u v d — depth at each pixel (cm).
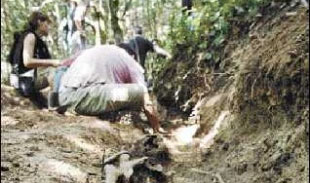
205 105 652
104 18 931
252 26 668
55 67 660
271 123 533
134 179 491
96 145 554
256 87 555
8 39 1102
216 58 692
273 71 535
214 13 737
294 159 484
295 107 509
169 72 762
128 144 582
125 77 608
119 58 612
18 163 469
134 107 613
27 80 700
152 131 641
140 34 796
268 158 503
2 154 483
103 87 599
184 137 623
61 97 626
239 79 584
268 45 580
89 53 615
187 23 770
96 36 912
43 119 615
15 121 597
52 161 486
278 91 527
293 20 587
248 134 550
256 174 500
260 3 679
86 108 608
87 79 605
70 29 867
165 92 742
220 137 577
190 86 706
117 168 489
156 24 1023
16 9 1125
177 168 536
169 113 714
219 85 659
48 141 535
